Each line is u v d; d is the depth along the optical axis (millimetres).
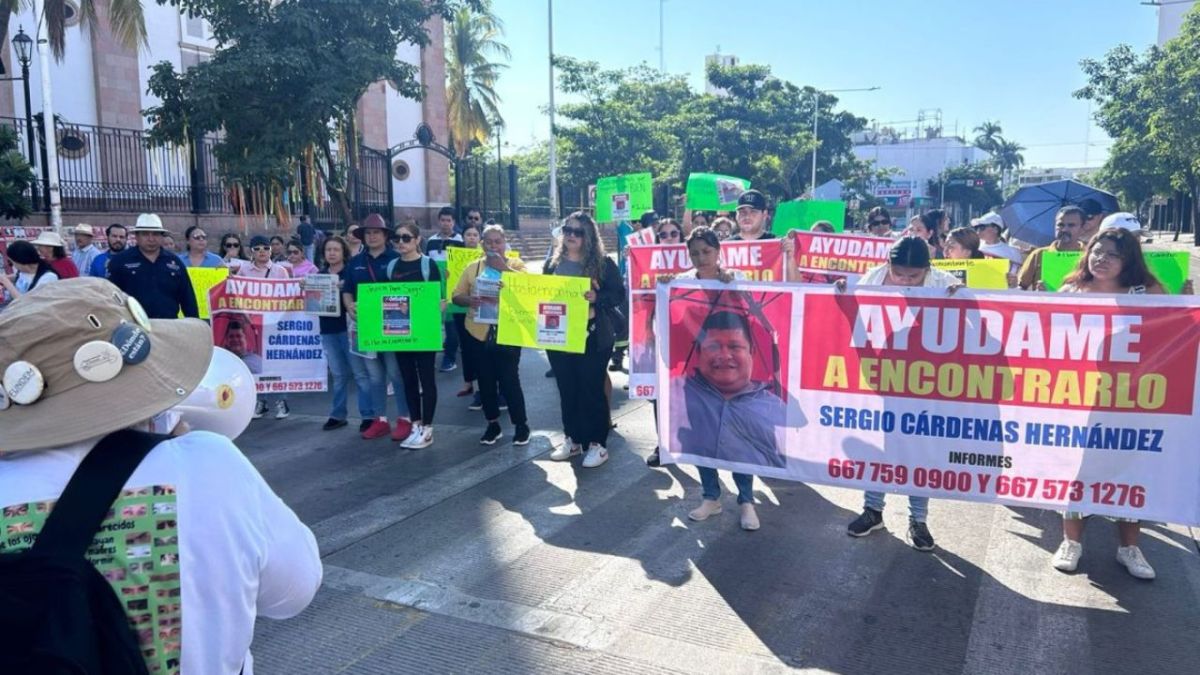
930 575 4332
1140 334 3885
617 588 4215
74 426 1320
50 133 14047
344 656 3590
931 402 4316
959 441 4281
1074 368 4012
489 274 6766
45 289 1372
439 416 8242
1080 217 7098
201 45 21297
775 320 4637
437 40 26953
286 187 13625
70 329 1312
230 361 1746
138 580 1294
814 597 4082
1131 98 32250
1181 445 3883
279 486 6000
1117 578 4289
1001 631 3727
